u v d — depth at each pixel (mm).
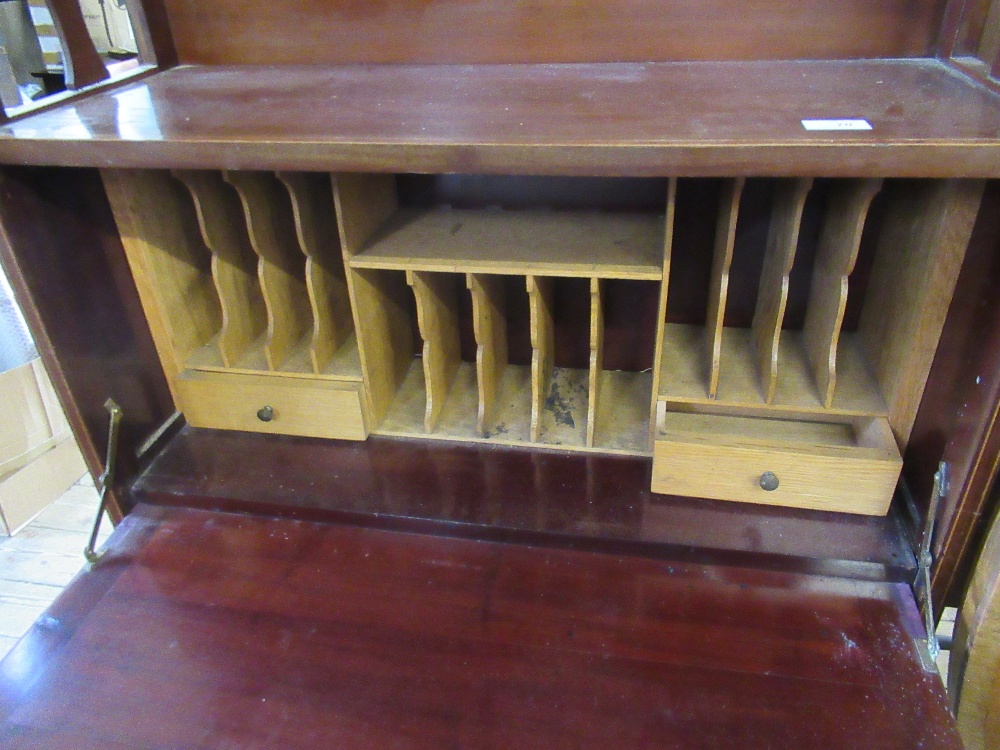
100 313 1005
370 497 1031
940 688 791
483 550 978
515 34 1062
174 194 1103
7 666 847
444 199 1149
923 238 868
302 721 782
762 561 929
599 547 963
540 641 854
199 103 920
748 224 1092
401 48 1096
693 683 802
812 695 787
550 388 1207
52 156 795
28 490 1550
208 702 804
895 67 971
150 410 1125
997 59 848
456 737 760
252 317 1187
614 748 746
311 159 758
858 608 881
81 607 917
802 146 676
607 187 1099
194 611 908
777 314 940
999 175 667
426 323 1041
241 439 1161
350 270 984
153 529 1033
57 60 1573
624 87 922
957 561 894
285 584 940
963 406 831
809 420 1093
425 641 859
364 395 1103
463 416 1160
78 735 780
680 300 1179
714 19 1016
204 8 1107
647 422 1134
